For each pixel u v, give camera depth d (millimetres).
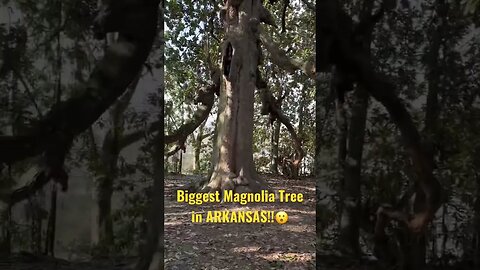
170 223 5613
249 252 4246
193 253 4113
